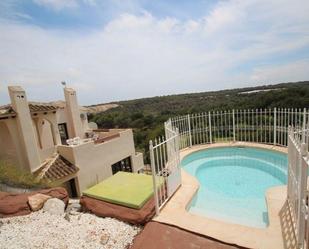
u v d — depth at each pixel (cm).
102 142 1545
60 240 388
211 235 389
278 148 921
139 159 1934
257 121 1011
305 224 306
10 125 1227
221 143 1084
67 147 1345
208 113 1088
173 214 469
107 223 451
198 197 645
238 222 492
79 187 1345
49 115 1503
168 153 548
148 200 501
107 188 561
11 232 407
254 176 802
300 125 827
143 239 387
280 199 508
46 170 1259
